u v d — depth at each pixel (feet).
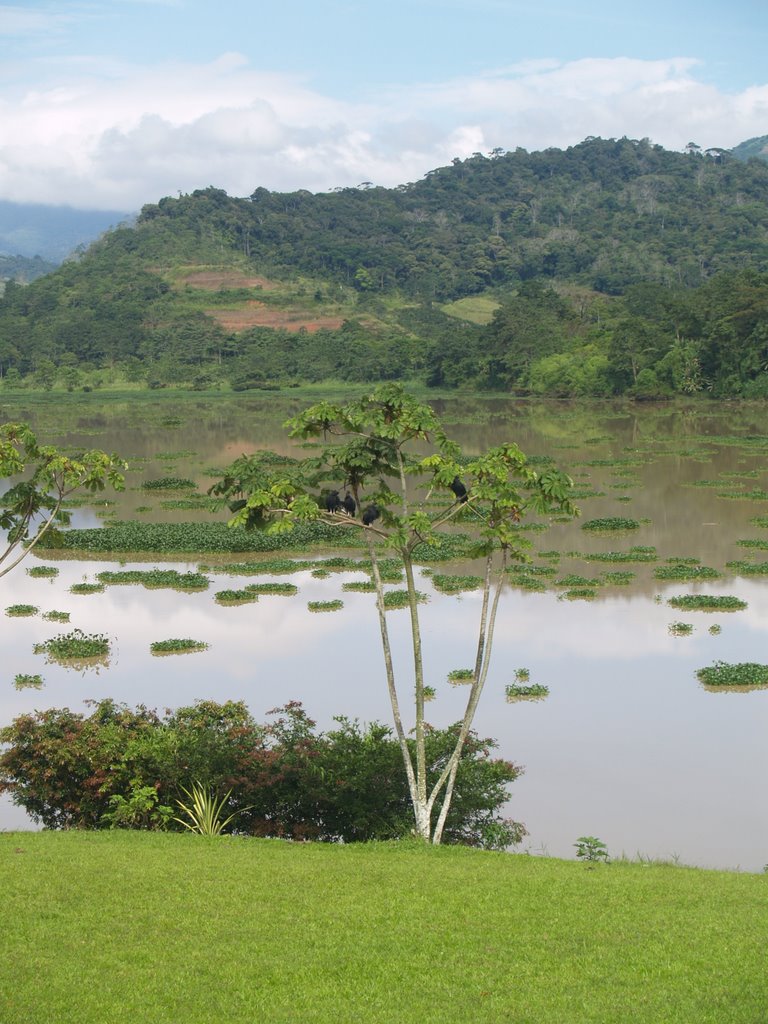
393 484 245.04
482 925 45.37
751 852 66.44
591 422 357.61
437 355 499.51
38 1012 36.96
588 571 146.41
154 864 53.11
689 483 222.48
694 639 112.88
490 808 67.82
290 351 552.82
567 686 98.37
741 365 388.98
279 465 260.62
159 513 204.74
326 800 65.51
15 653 113.09
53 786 67.05
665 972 40.45
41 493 74.95
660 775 78.28
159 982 39.45
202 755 67.21
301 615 126.11
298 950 42.47
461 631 117.50
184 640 114.21
